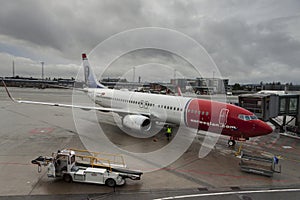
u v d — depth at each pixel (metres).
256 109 22.91
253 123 16.22
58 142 18.31
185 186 11.26
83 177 10.89
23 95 64.75
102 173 10.73
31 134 20.78
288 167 14.40
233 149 17.86
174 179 12.04
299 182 12.19
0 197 9.51
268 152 17.50
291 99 23.84
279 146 19.33
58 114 33.22
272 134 23.88
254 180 12.28
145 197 9.98
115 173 10.87
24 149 16.23
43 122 26.86
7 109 37.94
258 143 20.17
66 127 24.12
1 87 112.38
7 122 26.55
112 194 10.12
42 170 12.49
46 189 10.35
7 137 19.53
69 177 11.05
